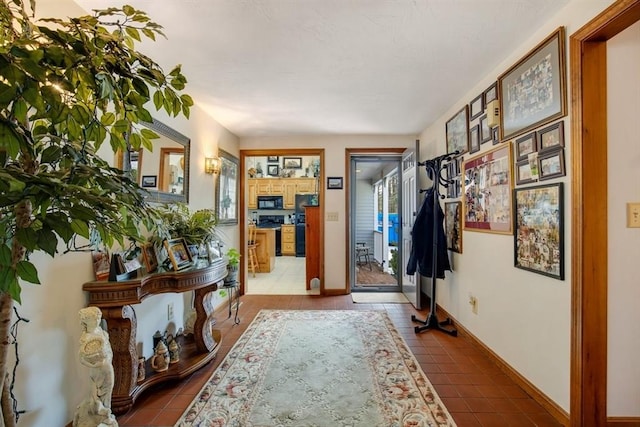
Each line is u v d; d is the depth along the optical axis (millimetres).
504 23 1775
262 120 3594
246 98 2912
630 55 1569
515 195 2096
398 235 4656
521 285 2061
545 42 1784
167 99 1022
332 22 1760
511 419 1737
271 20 1739
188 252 2289
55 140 995
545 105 1805
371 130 4090
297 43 1975
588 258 1562
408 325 3164
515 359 2123
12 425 1078
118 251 1924
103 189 944
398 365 2328
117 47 942
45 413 1452
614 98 1567
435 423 1696
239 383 2082
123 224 946
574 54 1595
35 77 707
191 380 2121
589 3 1514
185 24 1771
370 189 7953
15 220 928
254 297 4262
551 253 1775
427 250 3219
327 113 3355
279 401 1886
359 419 1727
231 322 3248
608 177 1566
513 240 2127
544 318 1849
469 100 2762
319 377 2156
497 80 2295
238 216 4379
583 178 1562
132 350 1794
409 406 1841
